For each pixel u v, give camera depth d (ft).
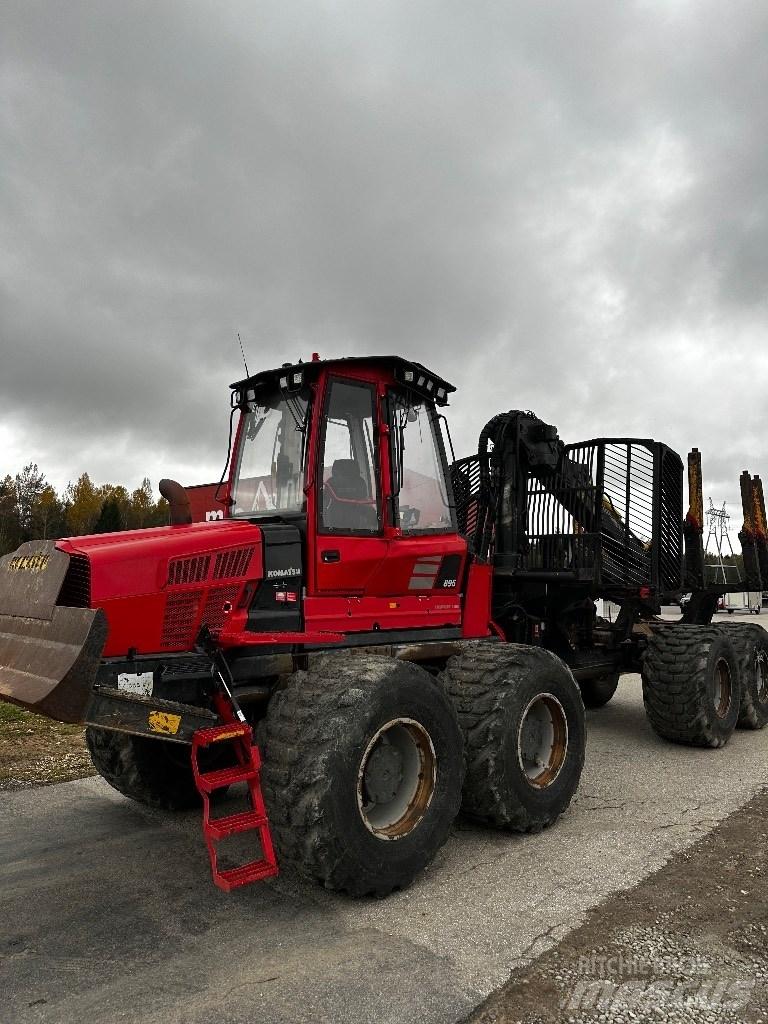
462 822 15.39
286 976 9.46
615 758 20.48
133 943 10.45
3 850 14.10
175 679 12.11
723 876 12.41
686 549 26.20
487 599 18.35
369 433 15.24
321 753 11.09
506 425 21.98
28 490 213.66
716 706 21.76
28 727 23.47
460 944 10.24
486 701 14.19
